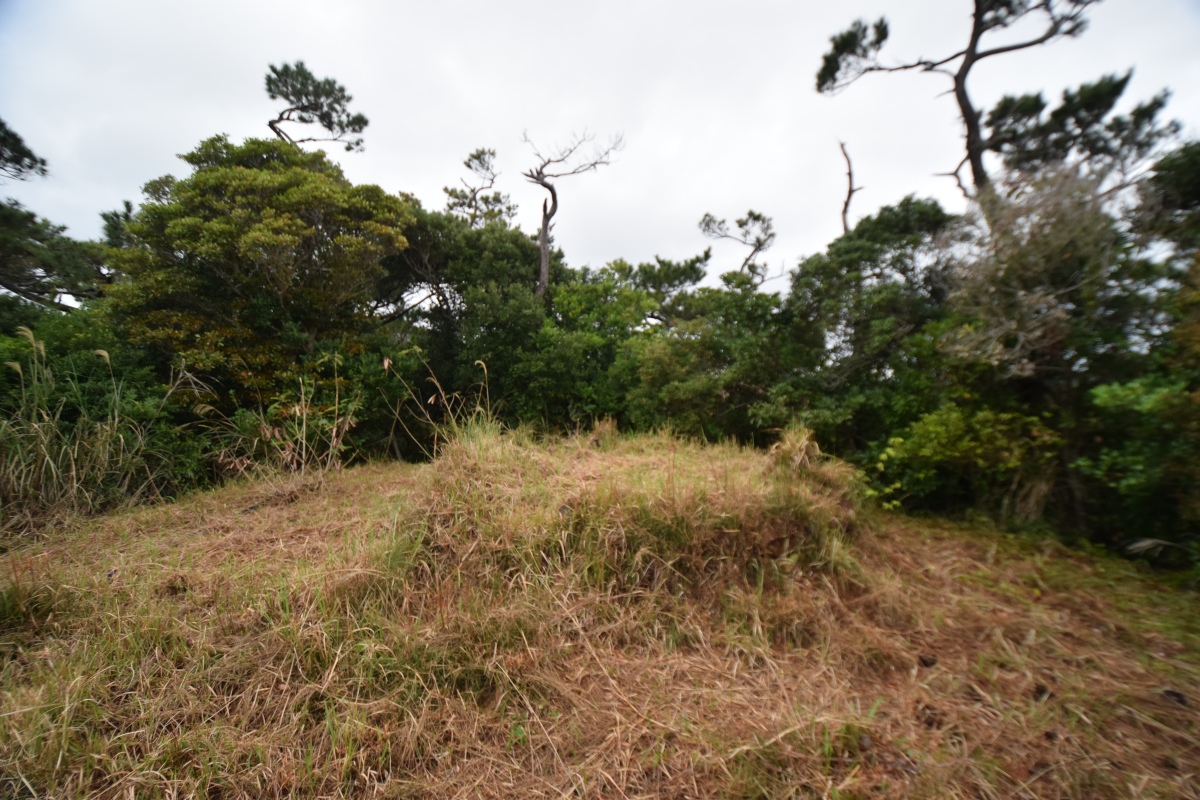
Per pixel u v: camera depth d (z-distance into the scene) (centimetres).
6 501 508
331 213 920
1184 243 443
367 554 342
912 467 530
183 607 322
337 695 258
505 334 1105
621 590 336
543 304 1271
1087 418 474
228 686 265
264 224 811
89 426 601
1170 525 423
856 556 391
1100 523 457
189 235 804
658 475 420
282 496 539
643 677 284
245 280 855
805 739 235
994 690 276
